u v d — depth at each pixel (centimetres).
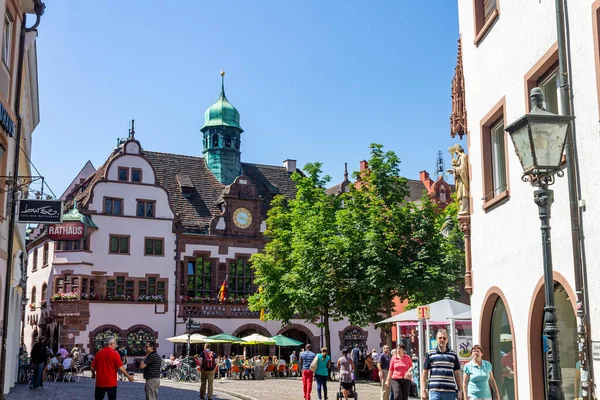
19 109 2033
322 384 2127
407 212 3294
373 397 2480
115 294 4831
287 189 6072
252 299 4109
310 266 3347
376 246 3128
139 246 4962
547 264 762
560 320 1188
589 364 1002
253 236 5403
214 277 5219
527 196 1260
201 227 5259
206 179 5728
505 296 1371
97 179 4912
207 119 6094
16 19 1980
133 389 2895
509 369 1418
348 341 5534
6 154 1930
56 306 4694
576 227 1038
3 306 1950
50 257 4928
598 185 991
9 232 1902
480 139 1530
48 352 3416
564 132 782
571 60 1078
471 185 1596
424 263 3178
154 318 4916
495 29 1441
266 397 2591
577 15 1060
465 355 2109
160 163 5609
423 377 1133
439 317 2095
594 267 998
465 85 1641
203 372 2386
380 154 3409
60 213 1878
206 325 5059
